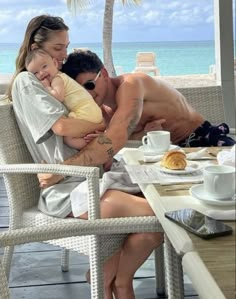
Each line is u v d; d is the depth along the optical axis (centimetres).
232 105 357
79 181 199
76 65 220
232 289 79
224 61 353
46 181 198
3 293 119
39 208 201
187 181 148
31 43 215
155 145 192
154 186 144
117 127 206
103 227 137
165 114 238
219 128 247
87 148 201
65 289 231
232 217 114
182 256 96
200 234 101
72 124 200
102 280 165
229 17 349
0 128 206
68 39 221
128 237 169
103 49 627
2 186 411
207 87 285
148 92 231
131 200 176
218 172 126
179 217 112
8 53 2438
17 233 129
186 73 2645
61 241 183
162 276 222
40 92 203
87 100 208
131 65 2655
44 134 199
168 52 2634
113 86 228
